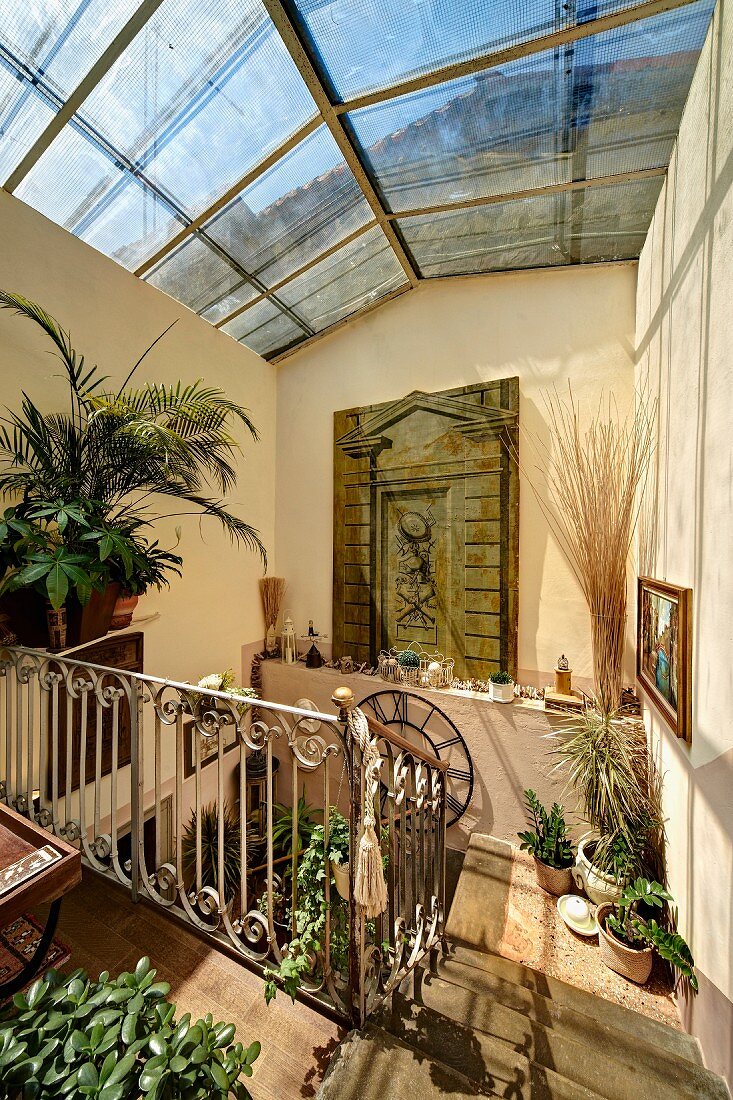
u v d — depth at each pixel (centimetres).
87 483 202
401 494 348
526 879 251
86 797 241
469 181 236
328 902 125
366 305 356
